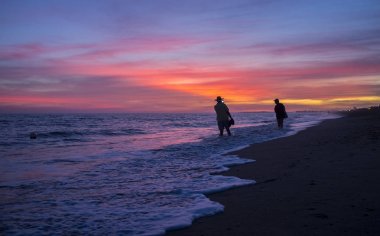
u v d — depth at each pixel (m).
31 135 20.89
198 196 5.30
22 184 6.77
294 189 5.25
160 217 4.27
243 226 3.82
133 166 8.89
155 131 27.47
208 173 7.42
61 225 4.11
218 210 4.47
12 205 5.11
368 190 4.82
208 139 16.45
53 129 30.94
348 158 7.61
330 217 3.85
